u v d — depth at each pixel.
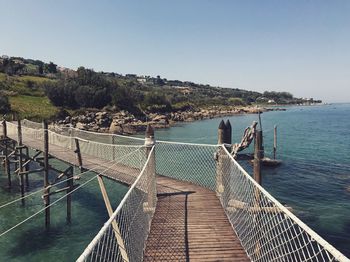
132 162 16.45
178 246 7.13
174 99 106.62
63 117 59.03
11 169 25.91
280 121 82.38
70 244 13.30
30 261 11.98
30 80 79.88
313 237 4.00
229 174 9.76
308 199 18.92
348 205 17.70
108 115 63.25
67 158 17.08
